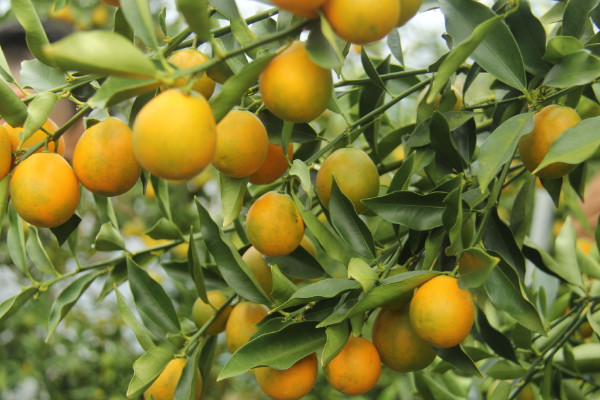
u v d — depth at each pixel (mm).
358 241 577
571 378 726
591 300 691
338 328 531
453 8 567
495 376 697
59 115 835
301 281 667
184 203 1411
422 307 526
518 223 636
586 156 507
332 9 481
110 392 1646
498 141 536
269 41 487
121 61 445
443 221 551
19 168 545
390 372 1258
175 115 454
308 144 660
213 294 652
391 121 747
